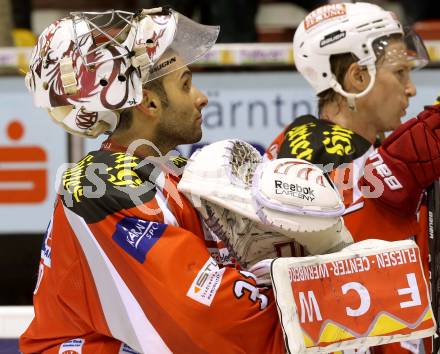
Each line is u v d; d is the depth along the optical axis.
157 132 4.15
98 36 3.98
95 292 3.88
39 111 7.31
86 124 4.09
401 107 5.03
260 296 3.72
